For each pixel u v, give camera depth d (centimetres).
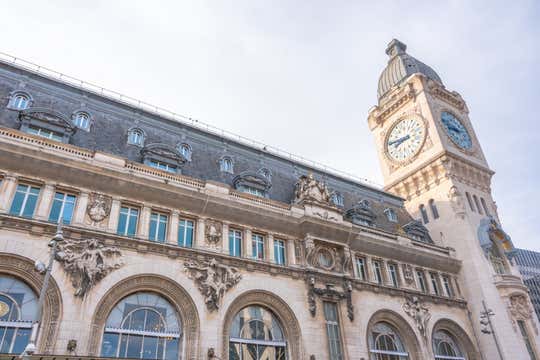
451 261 4216
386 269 3703
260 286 2861
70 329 2091
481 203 4869
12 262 2108
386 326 3444
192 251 2683
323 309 3047
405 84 5650
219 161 3572
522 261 11269
